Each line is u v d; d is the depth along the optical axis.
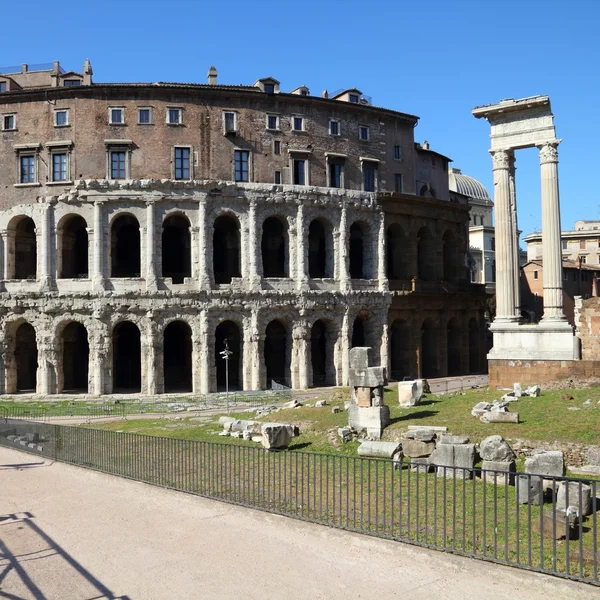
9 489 26.03
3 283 68.00
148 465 27.28
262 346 68.31
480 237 126.69
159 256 66.50
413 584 14.91
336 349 72.00
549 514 17.20
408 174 80.19
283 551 17.38
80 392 68.06
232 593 14.87
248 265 68.31
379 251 75.31
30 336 72.88
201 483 24.38
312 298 69.94
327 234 73.25
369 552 16.97
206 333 66.19
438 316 82.00
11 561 17.53
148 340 65.50
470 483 22.81
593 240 129.50
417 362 78.06
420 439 26.72
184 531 19.48
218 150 68.75
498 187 45.91
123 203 66.25
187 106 68.38
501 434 27.30
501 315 45.25
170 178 67.44
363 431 31.25
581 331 44.19
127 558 17.41
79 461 30.36
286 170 71.12
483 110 46.00
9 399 64.31
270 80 72.50
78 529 20.20
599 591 13.97
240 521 20.14
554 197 44.03
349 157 74.81
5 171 68.75
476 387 50.38
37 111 68.44
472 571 15.42
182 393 66.12
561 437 26.11
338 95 80.75
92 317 65.56
